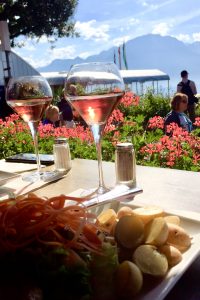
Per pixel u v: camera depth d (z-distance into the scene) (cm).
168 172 115
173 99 327
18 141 192
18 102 113
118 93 93
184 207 84
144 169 120
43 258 47
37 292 45
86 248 51
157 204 87
